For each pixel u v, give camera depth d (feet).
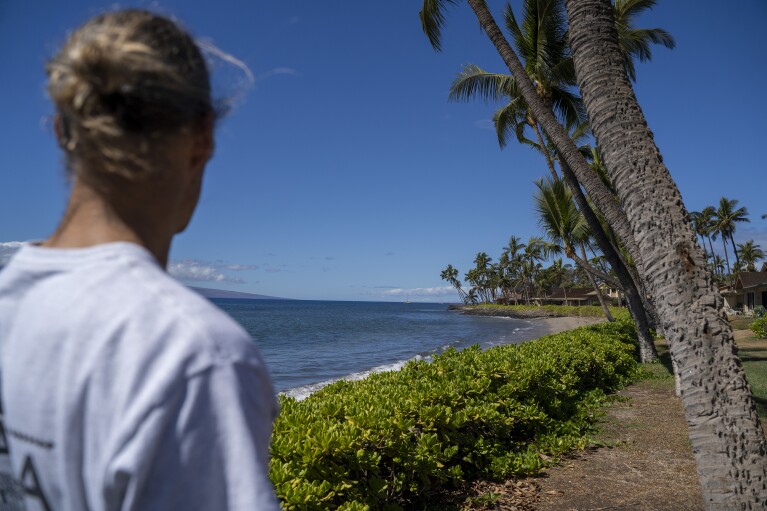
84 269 2.06
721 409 8.48
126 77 2.05
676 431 22.61
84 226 2.20
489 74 41.14
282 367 71.77
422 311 493.77
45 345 1.94
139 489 1.75
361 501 11.73
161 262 2.38
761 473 8.27
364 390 18.12
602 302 77.15
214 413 1.86
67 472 1.84
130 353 1.85
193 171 2.47
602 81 10.01
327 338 134.92
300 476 10.73
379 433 13.26
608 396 30.63
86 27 2.23
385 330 173.68
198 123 2.40
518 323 232.73
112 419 1.81
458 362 22.36
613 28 10.41
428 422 15.67
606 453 19.72
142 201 2.21
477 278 424.46
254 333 149.79
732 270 280.72
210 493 1.82
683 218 9.17
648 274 9.32
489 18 25.35
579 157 22.33
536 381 22.82
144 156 2.11
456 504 14.71
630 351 48.32
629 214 9.57
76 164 2.19
